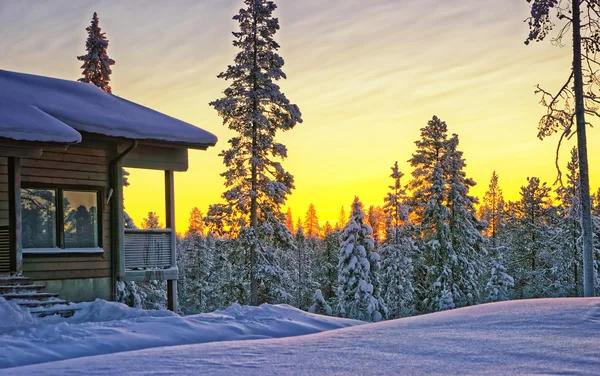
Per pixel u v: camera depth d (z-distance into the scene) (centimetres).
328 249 6681
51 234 1662
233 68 3170
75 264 1694
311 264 6519
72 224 1705
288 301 3209
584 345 737
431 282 4197
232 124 3206
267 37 3194
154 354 834
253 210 3164
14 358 885
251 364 718
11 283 1358
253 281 3122
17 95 1748
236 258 3216
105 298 1748
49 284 1636
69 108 1755
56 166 1677
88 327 1116
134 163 1845
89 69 3606
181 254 6762
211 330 1176
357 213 3653
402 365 671
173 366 719
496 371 612
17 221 1387
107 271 1761
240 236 3106
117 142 1794
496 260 4431
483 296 4581
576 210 2445
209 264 5775
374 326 1119
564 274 4541
